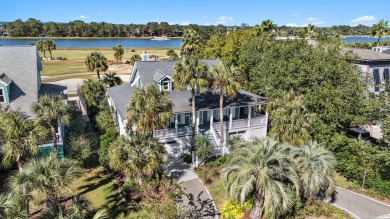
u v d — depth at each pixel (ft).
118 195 68.28
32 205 60.85
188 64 77.71
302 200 62.85
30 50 98.02
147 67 105.40
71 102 148.66
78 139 85.35
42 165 47.73
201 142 83.51
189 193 69.97
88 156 84.69
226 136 98.53
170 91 100.17
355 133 104.58
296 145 75.05
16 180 45.60
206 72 78.89
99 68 175.63
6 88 80.69
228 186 54.39
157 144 67.87
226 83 82.23
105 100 129.49
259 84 114.42
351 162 75.41
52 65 299.58
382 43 304.09
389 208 63.31
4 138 60.08
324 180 57.62
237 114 111.04
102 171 80.43
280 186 51.29
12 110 75.31
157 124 69.62
